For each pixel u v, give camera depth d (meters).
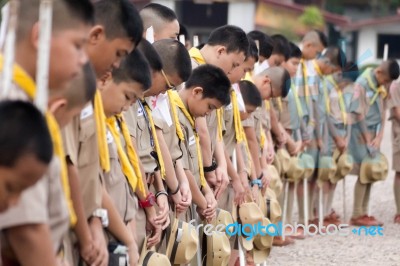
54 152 5.12
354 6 64.81
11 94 4.98
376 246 13.04
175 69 7.91
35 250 4.95
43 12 4.84
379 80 14.60
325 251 12.57
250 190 10.55
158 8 9.37
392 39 54.94
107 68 6.29
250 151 11.14
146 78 6.71
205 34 48.88
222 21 48.59
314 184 14.12
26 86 5.11
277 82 12.09
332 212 14.47
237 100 10.45
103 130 6.34
